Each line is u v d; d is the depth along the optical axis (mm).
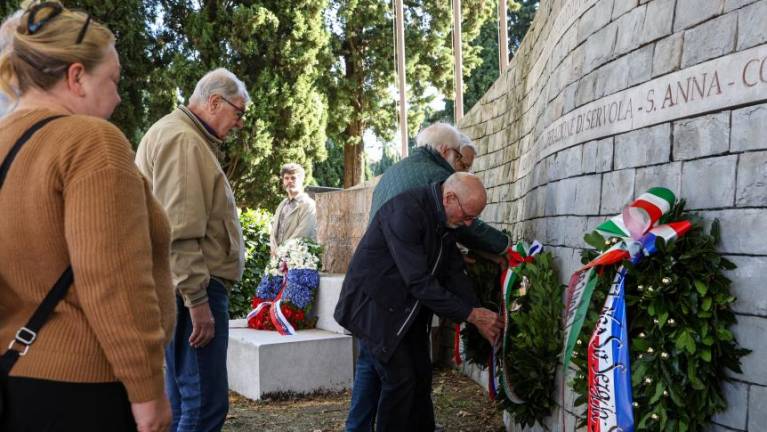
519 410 3582
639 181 2725
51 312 1546
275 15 18188
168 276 1817
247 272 8289
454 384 5508
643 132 2717
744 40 2234
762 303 2117
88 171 1534
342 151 23750
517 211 4938
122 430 1607
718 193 2307
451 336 6102
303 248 5906
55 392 1521
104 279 1510
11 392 1517
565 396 3348
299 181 6750
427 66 20859
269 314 5812
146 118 18188
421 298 3152
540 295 3439
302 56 18094
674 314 2260
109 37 1726
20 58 1617
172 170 2822
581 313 2551
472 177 3207
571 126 3426
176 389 3117
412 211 3199
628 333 2424
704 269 2260
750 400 2141
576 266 3264
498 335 3398
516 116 5348
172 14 18562
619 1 2990
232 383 5656
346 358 5516
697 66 2428
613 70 2988
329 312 5770
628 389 2363
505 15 8648
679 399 2242
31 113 1604
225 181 3021
